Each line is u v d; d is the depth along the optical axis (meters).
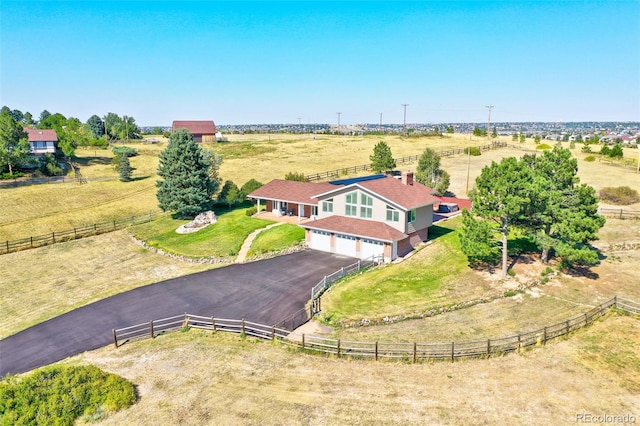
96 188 72.25
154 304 32.16
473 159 89.00
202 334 27.00
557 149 35.97
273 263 39.72
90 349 25.92
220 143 126.19
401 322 28.19
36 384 19.84
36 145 85.50
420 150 102.94
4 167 73.62
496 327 27.23
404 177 48.19
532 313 29.19
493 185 34.12
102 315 30.70
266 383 21.30
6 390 19.08
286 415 18.86
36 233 52.34
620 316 28.28
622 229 47.16
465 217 35.53
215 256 41.97
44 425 18.05
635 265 37.84
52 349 26.22
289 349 24.62
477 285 33.62
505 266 34.84
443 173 64.56
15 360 25.11
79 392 19.62
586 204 34.44
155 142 130.62
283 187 56.16
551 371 21.94
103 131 145.88
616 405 19.17
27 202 63.16
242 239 46.56
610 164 82.56
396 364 22.83
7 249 45.72
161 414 19.14
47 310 32.16
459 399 19.69
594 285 33.81
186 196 55.44
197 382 21.56
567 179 35.31
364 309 29.78
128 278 38.12
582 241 33.81
